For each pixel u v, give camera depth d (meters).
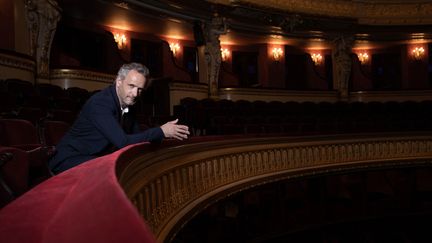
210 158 1.99
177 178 1.52
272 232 3.25
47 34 3.57
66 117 1.95
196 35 5.25
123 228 0.24
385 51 7.17
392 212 3.98
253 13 5.69
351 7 6.45
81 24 5.10
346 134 3.32
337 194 4.04
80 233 0.26
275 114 4.39
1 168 0.63
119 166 0.58
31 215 0.32
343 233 3.77
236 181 2.29
